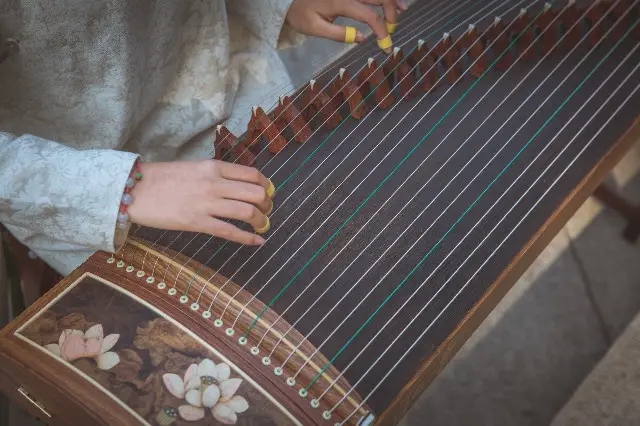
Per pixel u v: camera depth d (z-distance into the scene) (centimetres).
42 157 111
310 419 91
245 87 171
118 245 112
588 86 125
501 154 118
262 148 127
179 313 101
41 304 103
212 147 161
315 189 117
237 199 108
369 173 118
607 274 198
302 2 156
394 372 95
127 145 155
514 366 185
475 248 107
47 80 134
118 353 97
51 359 97
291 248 109
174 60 151
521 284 197
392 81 134
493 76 131
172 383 94
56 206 110
